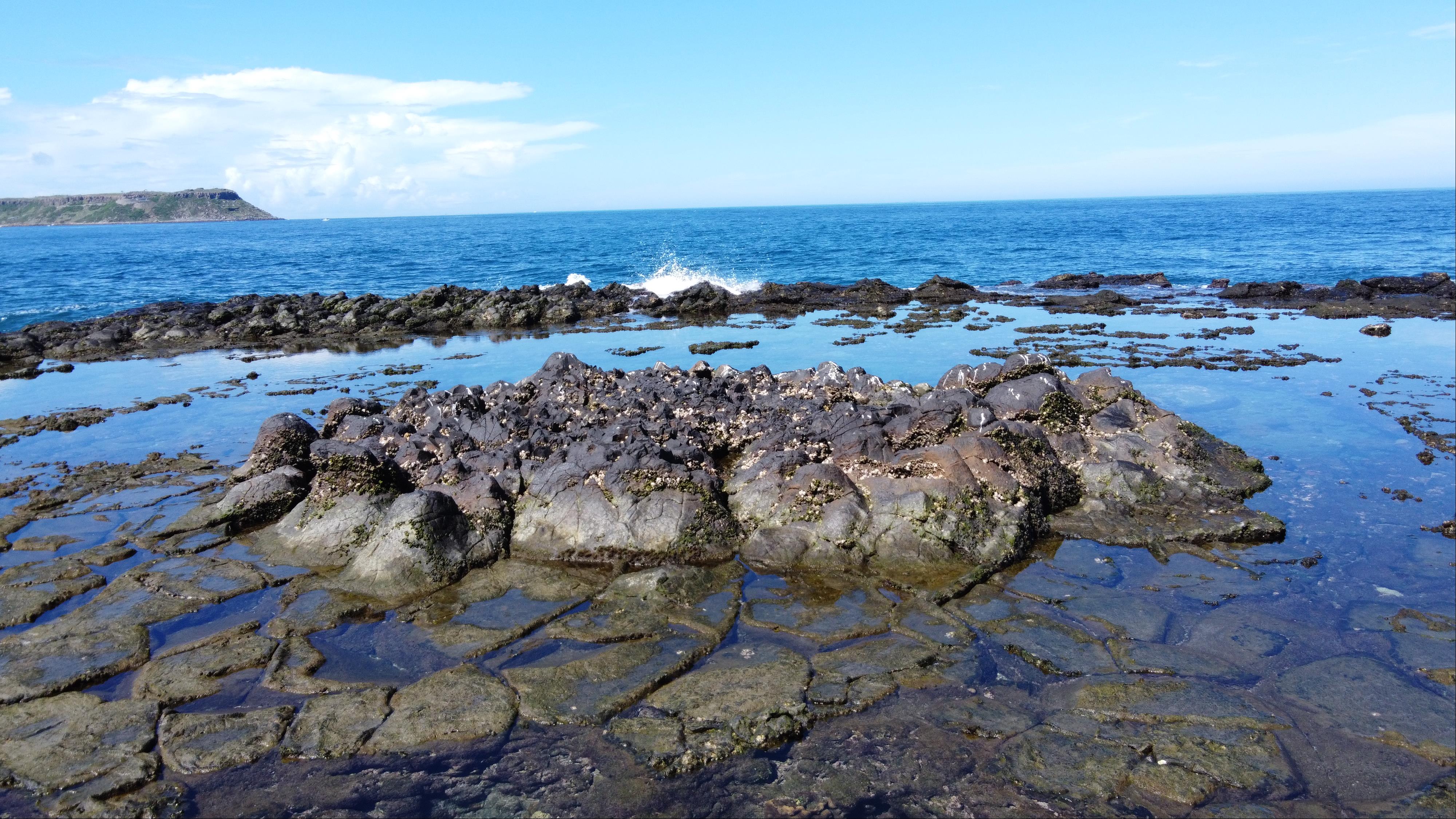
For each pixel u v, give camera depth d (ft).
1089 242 271.08
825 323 119.24
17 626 36.35
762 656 33.04
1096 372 58.80
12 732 28.76
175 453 61.36
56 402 78.95
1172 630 34.91
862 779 26.35
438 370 92.43
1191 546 43.52
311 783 26.55
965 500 42.83
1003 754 27.22
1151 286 152.66
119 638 34.71
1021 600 37.83
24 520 47.65
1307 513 46.96
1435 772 26.07
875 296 140.87
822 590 38.93
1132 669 31.83
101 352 108.06
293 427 53.16
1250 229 332.19
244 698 30.81
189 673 32.09
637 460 44.98
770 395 61.98
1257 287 135.54
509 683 31.35
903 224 468.34
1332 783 25.73
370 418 56.75
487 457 49.93
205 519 46.57
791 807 25.32
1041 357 61.36
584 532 43.24
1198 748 27.20
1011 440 47.16
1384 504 47.91
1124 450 51.31
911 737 28.14
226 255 301.84
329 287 192.54
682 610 36.86
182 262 265.13
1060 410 53.83
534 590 39.04
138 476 55.47
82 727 28.91
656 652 33.27
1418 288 130.41
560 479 45.34
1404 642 33.58
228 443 63.72
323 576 40.86
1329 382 75.92
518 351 104.32
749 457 49.49
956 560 41.11
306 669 32.53
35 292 182.19
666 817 25.07
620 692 30.55
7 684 31.37
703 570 40.65
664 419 55.26
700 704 29.81
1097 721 28.68
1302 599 37.50
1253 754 26.91
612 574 41.11
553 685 31.04
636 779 26.48
